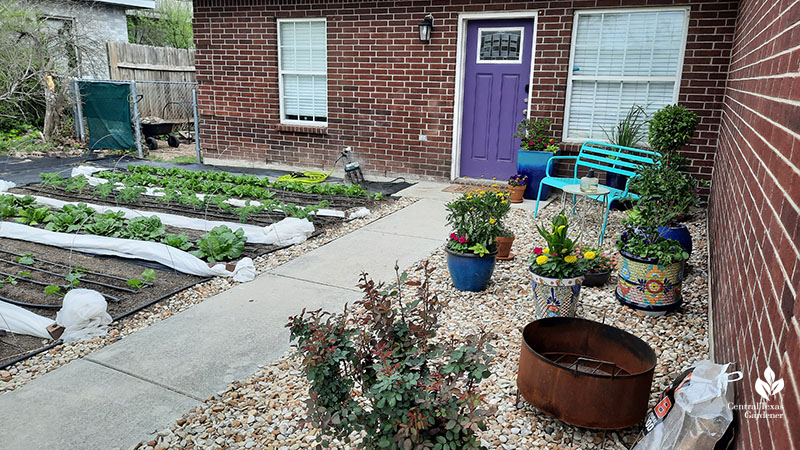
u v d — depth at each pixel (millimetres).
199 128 10031
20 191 7629
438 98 8055
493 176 8172
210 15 9312
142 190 7199
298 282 4422
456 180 8289
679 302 3795
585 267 3441
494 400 2801
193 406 2748
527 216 6484
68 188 7531
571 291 3418
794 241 1479
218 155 10000
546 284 3424
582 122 7410
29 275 4414
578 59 7223
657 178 4148
